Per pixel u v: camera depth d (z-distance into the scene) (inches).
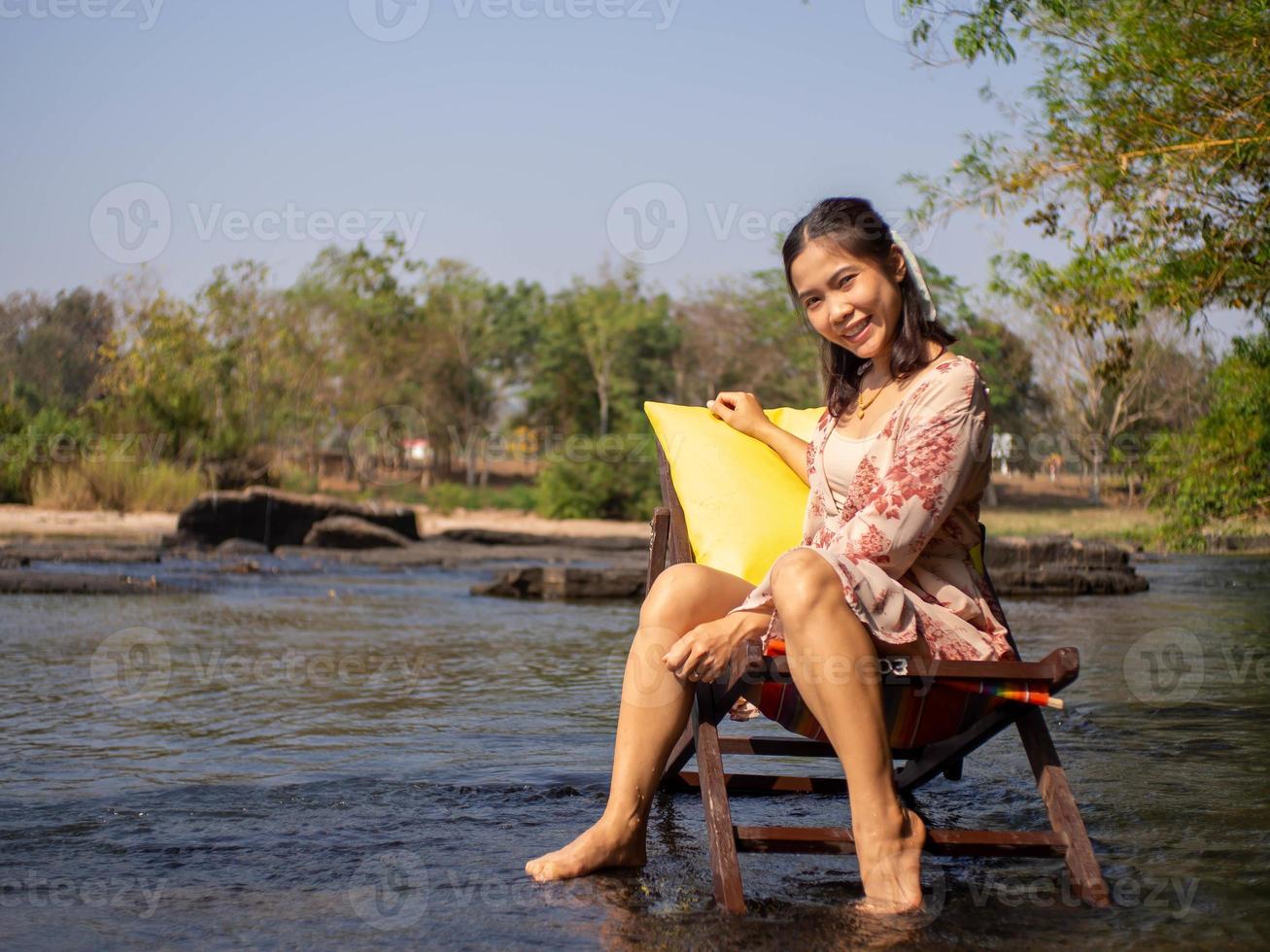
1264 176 243.9
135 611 320.5
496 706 180.9
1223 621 313.3
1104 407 1106.1
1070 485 1411.2
